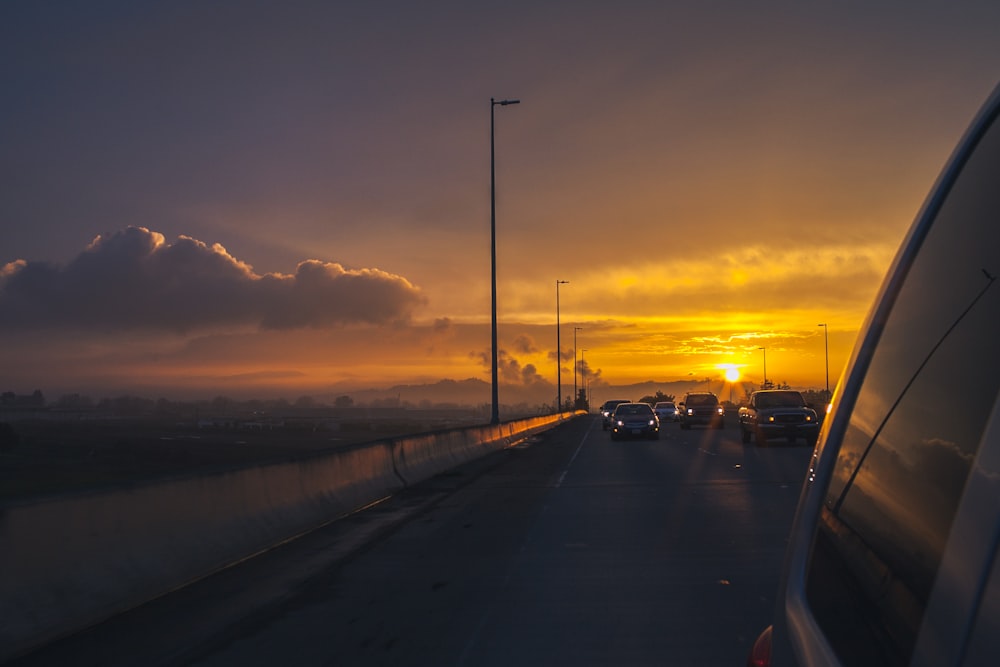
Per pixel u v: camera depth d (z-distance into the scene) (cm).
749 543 1227
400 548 1249
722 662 693
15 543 764
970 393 179
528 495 1892
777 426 3656
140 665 711
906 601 179
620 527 1396
